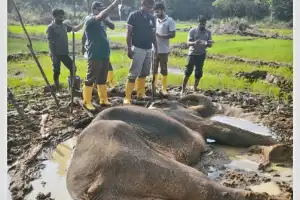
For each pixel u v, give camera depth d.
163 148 5.06
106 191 3.97
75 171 4.36
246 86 9.67
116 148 4.19
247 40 14.02
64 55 8.08
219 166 5.20
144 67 7.87
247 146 5.87
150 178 3.95
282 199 4.11
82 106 7.38
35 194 4.40
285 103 8.27
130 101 7.74
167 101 7.00
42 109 7.40
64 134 6.08
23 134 6.11
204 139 6.05
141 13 7.43
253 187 4.57
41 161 5.24
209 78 10.21
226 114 7.53
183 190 3.88
